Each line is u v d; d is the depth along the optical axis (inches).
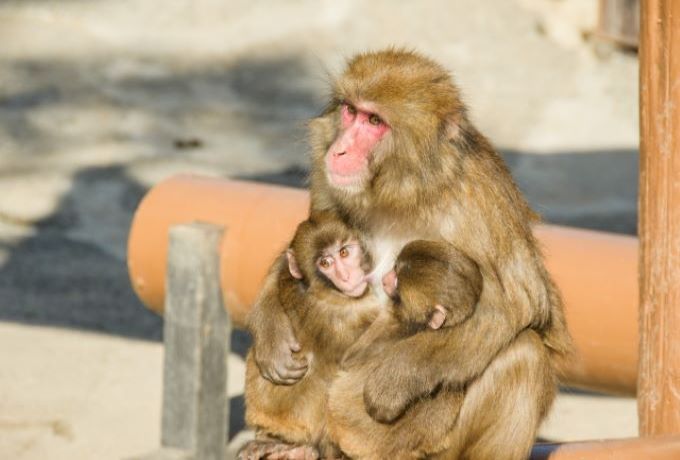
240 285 542.9
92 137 1074.1
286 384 364.8
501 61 1237.1
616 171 1057.5
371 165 364.8
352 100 367.2
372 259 370.6
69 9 1304.1
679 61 373.4
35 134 1073.5
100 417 646.5
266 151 1063.6
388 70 366.0
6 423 636.1
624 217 970.1
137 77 1194.0
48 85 1165.7
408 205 361.7
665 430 386.0
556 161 1070.4
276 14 1302.9
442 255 344.8
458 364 345.7
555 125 1142.3
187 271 553.3
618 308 480.4
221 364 570.6
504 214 357.1
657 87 378.9
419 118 360.8
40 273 839.1
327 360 369.4
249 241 538.3
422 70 367.9
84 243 892.6
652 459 332.8
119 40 1259.2
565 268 488.7
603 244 494.0
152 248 565.3
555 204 989.8
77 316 776.3
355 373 356.5
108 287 823.1
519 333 355.3
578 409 668.7
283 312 370.0
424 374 345.4
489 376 353.4
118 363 712.4
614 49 1282.0
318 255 363.3
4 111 1112.8
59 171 1004.6
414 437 349.7
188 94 1167.6
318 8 1310.3
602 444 345.1
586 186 1026.7
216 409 573.9
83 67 1205.1
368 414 348.8
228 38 1270.9
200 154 1052.5
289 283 374.0
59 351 723.4
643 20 382.0
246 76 1207.6
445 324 342.6
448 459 357.7
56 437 625.0
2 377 686.5
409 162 360.5
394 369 346.0
